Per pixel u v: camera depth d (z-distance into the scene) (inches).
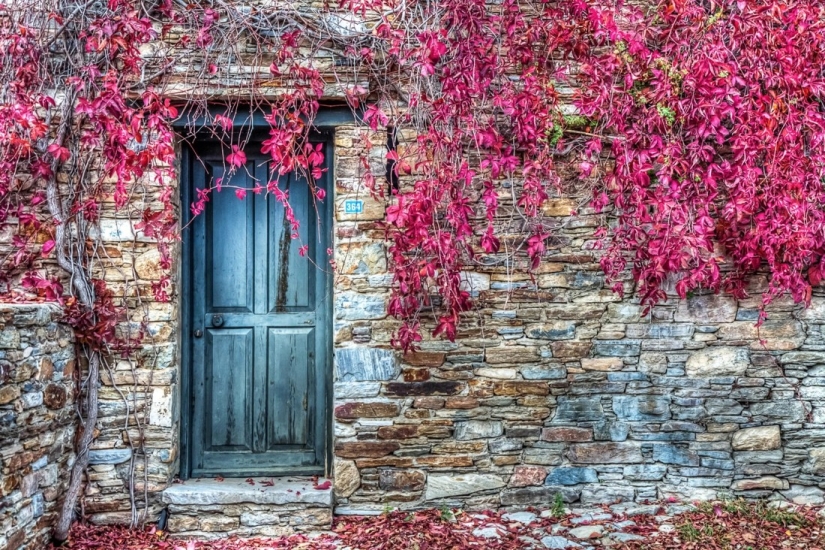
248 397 146.3
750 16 133.6
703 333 140.8
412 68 132.8
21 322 110.6
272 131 126.3
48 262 131.7
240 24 132.3
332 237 143.3
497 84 136.0
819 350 140.5
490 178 138.6
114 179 133.3
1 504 104.9
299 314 146.8
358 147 136.9
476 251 139.2
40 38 128.9
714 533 127.0
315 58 135.1
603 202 135.3
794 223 132.6
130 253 133.6
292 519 132.3
